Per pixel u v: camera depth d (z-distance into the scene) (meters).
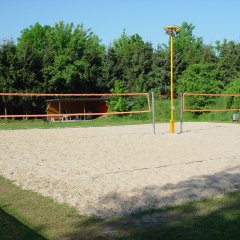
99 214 4.46
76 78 36.59
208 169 6.86
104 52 41.12
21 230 3.98
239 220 4.23
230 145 10.09
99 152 8.95
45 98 33.97
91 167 7.10
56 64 34.94
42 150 9.25
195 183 5.82
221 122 20.00
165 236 3.80
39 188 5.59
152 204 4.80
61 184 5.79
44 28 43.44
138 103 29.06
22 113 33.72
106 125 18.58
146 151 9.09
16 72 32.50
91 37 42.09
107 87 38.84
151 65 39.59
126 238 3.75
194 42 49.34
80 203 4.86
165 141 10.97
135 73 39.03
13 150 9.24
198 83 27.59
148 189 5.48
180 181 5.95
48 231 3.96
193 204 4.80
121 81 36.66
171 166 7.15
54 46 38.25
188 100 26.00
